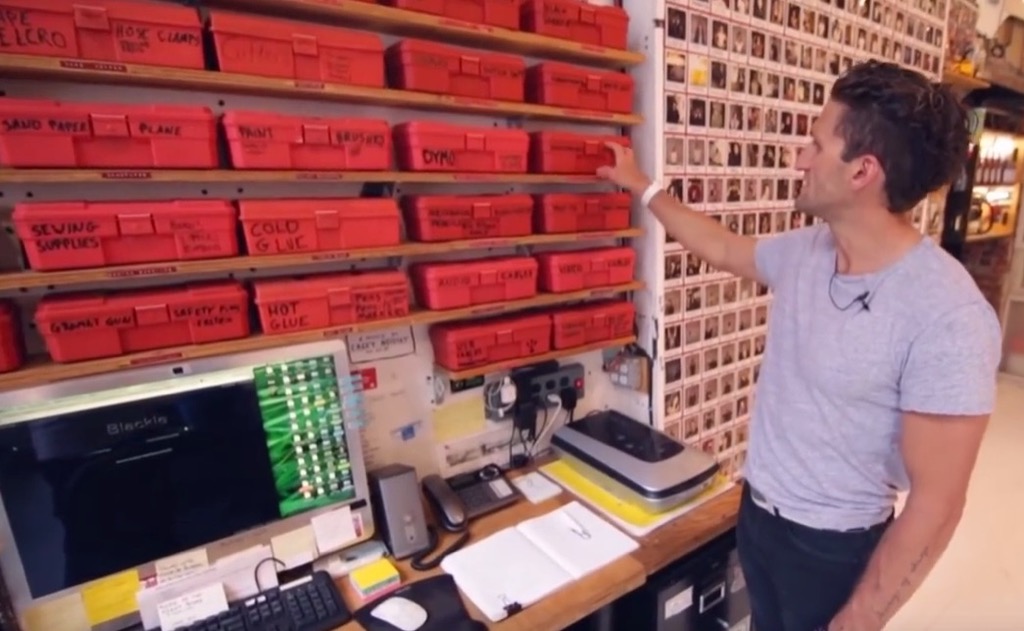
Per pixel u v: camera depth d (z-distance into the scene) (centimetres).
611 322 154
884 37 226
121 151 89
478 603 105
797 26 189
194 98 106
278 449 109
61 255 86
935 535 82
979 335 78
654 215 144
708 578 138
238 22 96
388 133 113
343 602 104
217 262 98
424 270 125
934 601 196
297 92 105
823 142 90
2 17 78
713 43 164
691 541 123
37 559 90
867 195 88
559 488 145
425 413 141
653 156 156
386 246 115
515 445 157
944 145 81
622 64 153
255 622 99
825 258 101
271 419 108
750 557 118
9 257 94
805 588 106
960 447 79
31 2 80
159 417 98
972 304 80
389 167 115
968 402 77
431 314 123
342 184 124
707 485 140
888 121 81
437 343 136
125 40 87
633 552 119
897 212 89
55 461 90
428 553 119
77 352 90
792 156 199
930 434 81
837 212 92
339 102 120
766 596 116
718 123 171
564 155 140
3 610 88
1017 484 270
